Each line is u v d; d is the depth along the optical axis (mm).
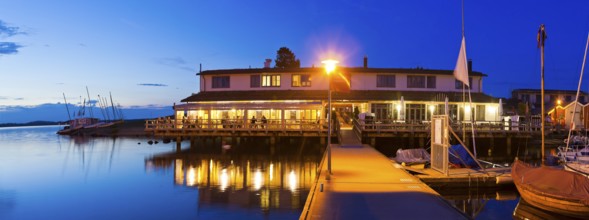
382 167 18938
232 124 34188
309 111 40188
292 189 19484
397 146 34281
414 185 14766
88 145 47625
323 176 16688
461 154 22812
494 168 21922
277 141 33812
